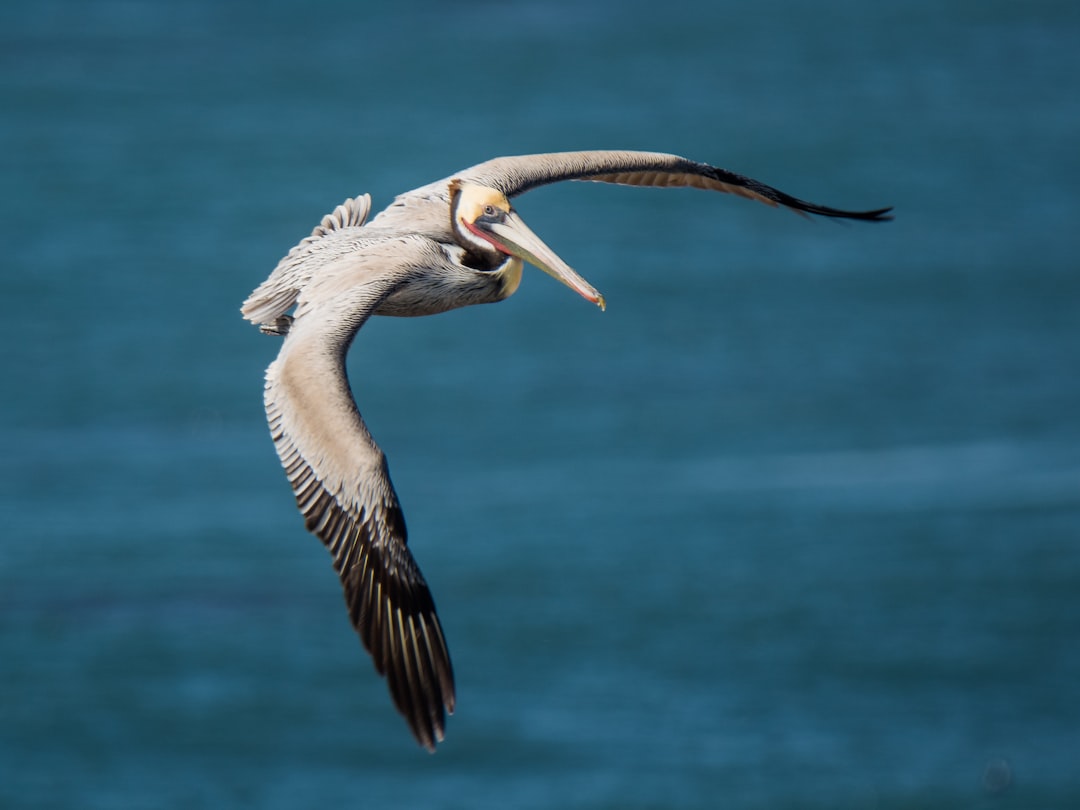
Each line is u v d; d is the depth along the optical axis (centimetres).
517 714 2848
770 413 4609
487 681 2966
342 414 847
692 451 4300
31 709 2867
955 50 11594
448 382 4959
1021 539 3575
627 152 1241
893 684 2952
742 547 3566
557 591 3334
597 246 6669
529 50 11831
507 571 3450
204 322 5681
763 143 8706
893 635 3130
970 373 4969
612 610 3238
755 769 2667
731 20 12950
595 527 3697
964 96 10038
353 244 1030
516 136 9056
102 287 6062
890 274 6206
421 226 1103
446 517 3806
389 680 827
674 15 13250
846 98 10031
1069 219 7056
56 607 3278
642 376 4975
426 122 9469
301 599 3341
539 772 2666
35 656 3056
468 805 2578
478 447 4369
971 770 2670
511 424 4559
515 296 5916
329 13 13388
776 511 3788
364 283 968
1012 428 4453
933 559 3475
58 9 13400
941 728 2802
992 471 4084
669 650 3073
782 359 5138
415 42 12250
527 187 1179
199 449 4384
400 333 5497
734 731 2784
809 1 13812
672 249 6625
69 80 10675
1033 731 2789
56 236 6769
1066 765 2689
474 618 3212
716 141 8806
